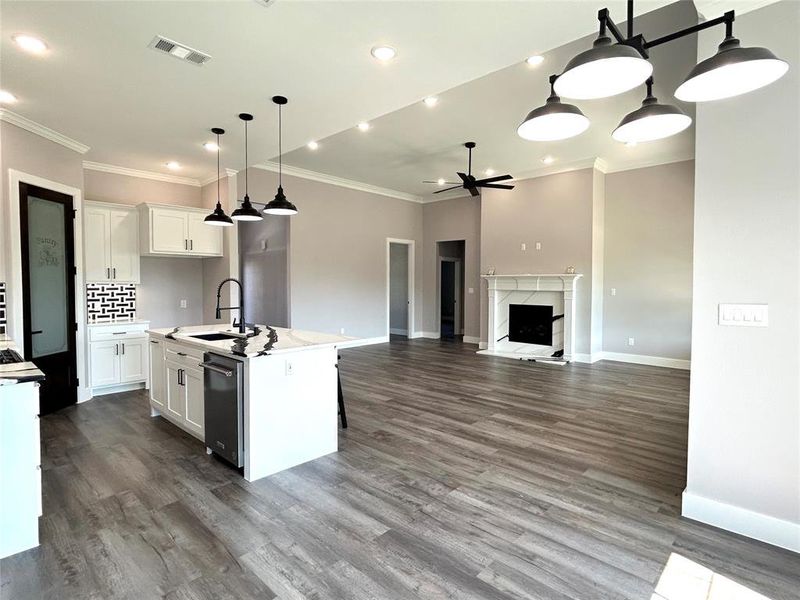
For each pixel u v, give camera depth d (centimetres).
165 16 250
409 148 610
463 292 1068
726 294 224
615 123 508
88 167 548
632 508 252
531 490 274
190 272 643
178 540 221
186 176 627
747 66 152
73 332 463
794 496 211
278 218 784
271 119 409
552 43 281
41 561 205
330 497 266
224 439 304
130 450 339
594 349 697
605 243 716
